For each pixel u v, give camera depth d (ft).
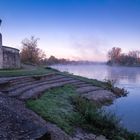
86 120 48.21
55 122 41.29
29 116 37.65
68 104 57.77
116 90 103.40
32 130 31.22
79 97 67.26
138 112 66.95
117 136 43.83
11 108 37.45
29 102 46.44
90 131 44.24
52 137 33.73
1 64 98.73
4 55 102.12
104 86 104.27
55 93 64.90
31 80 71.51
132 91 113.60
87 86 94.94
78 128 44.06
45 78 83.56
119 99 88.99
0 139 26.20
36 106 45.27
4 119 31.68
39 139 29.37
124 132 47.03
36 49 222.48
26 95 50.98
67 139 36.42
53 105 51.98
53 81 83.41
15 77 66.33
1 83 51.37
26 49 215.72
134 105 77.15
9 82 55.16
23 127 31.35
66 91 72.28
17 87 56.18
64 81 90.84
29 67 135.44
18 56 119.34
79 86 89.81
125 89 119.75
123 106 75.15
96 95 82.64
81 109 55.01
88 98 73.97
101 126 46.55
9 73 74.02
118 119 55.06
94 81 111.96
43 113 43.16
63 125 41.68
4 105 37.58
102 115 51.93
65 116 47.34
